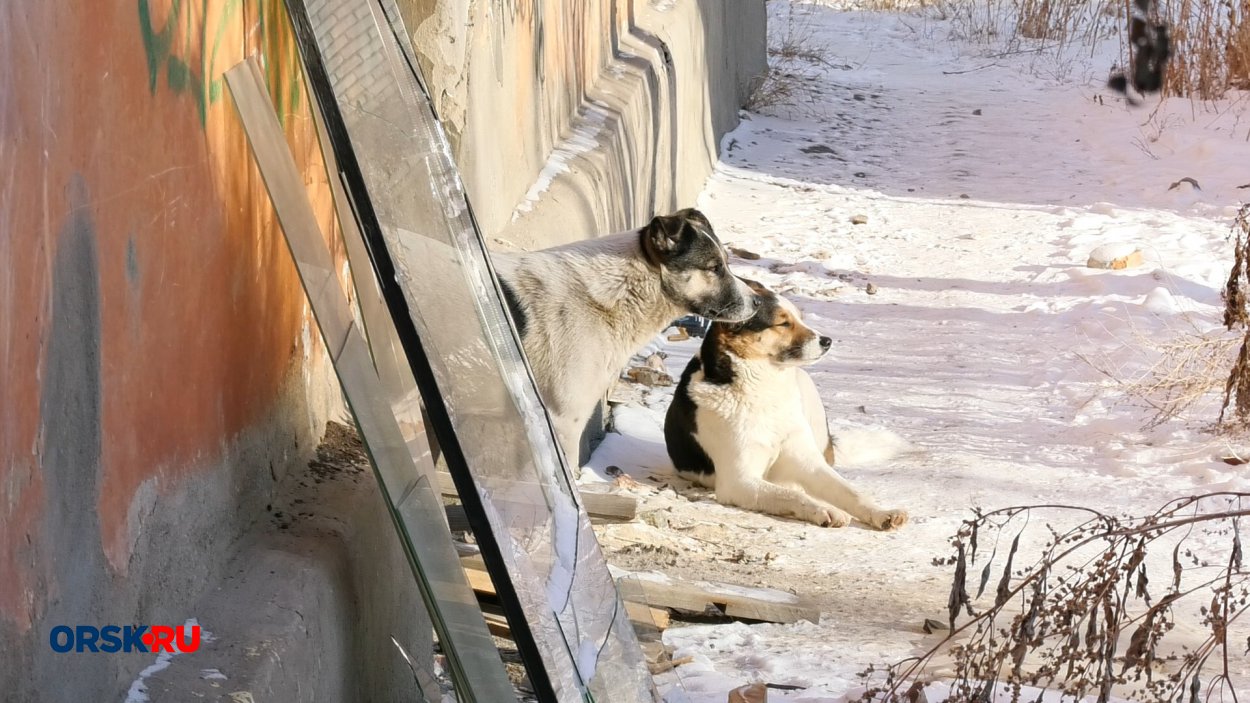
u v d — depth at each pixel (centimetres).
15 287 181
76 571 202
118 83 221
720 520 627
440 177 334
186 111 256
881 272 1074
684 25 1250
